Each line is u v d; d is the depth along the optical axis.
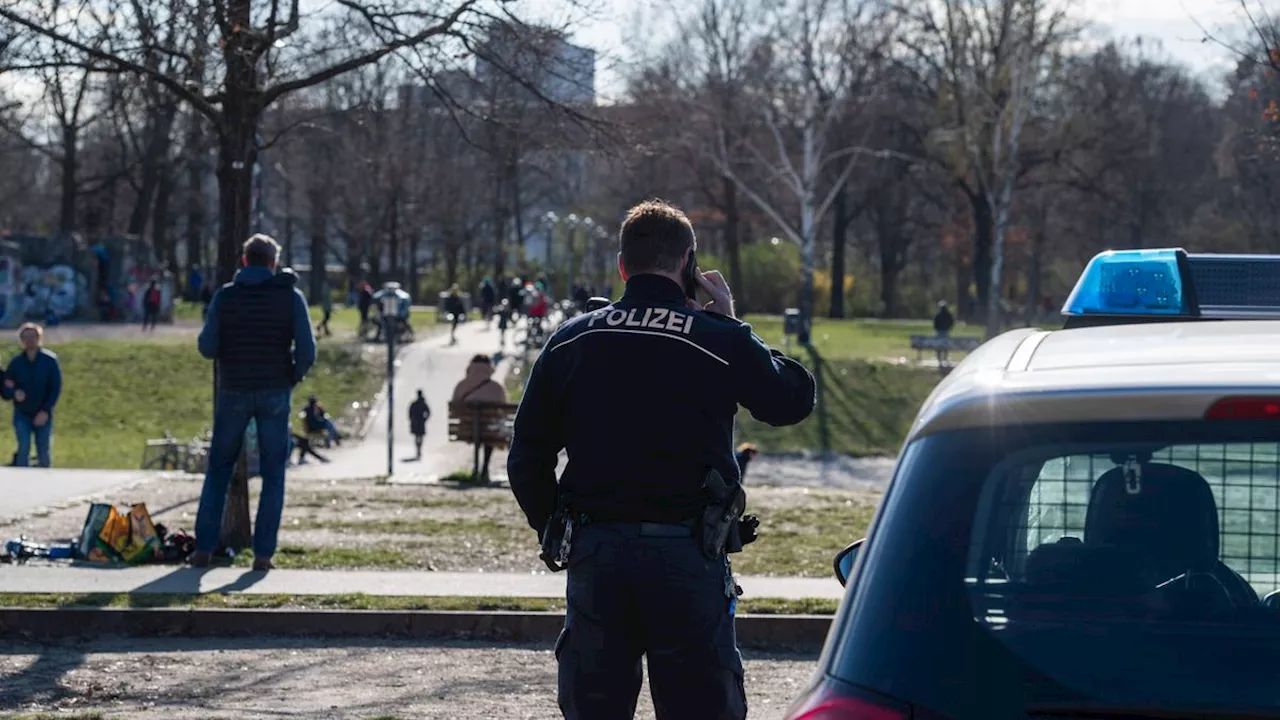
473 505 15.10
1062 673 2.56
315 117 15.07
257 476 19.72
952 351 48.09
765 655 8.77
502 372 40.38
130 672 7.93
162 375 39.41
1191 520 2.85
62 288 53.69
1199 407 2.65
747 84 53.38
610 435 4.02
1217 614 2.70
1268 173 25.45
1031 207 64.62
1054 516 2.87
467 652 8.59
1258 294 4.63
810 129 52.22
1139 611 2.71
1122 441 2.68
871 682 2.58
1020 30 49.44
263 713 6.94
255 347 10.23
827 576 10.79
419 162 57.44
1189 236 53.81
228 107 11.63
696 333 4.07
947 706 2.54
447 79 13.26
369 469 26.28
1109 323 4.70
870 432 36.06
